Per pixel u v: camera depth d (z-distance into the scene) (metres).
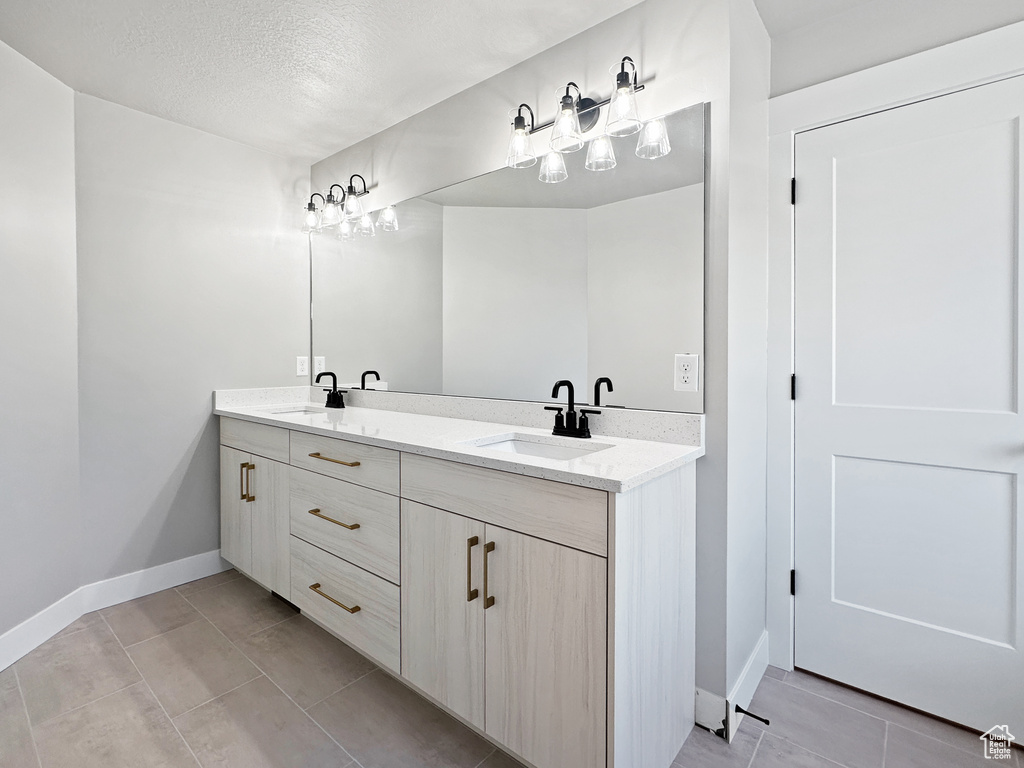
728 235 1.51
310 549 2.00
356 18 1.73
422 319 2.33
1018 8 1.44
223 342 2.65
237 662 1.90
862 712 1.65
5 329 1.88
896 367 1.67
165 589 2.48
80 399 2.20
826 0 1.66
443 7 1.68
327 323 2.87
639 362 1.68
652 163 1.64
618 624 1.16
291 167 2.90
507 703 1.35
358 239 2.67
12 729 1.55
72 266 2.14
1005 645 1.51
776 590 1.91
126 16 1.72
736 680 1.61
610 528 1.14
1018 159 1.46
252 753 1.47
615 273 1.73
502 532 1.34
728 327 1.52
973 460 1.55
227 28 1.78
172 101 2.26
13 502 1.91
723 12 1.50
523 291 1.96
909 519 1.66
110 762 1.43
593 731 1.19
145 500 2.41
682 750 1.49
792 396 1.85
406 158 2.42
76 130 2.17
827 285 1.78
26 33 1.80
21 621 1.94
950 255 1.57
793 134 1.82
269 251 2.82
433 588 1.52
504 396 2.03
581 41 1.80
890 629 1.70
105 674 1.82
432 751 1.48
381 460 1.68
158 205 2.41
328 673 1.84
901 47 1.62
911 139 1.61
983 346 1.53
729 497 1.53
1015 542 1.50
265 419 2.21
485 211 2.09
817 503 1.82
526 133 1.78
